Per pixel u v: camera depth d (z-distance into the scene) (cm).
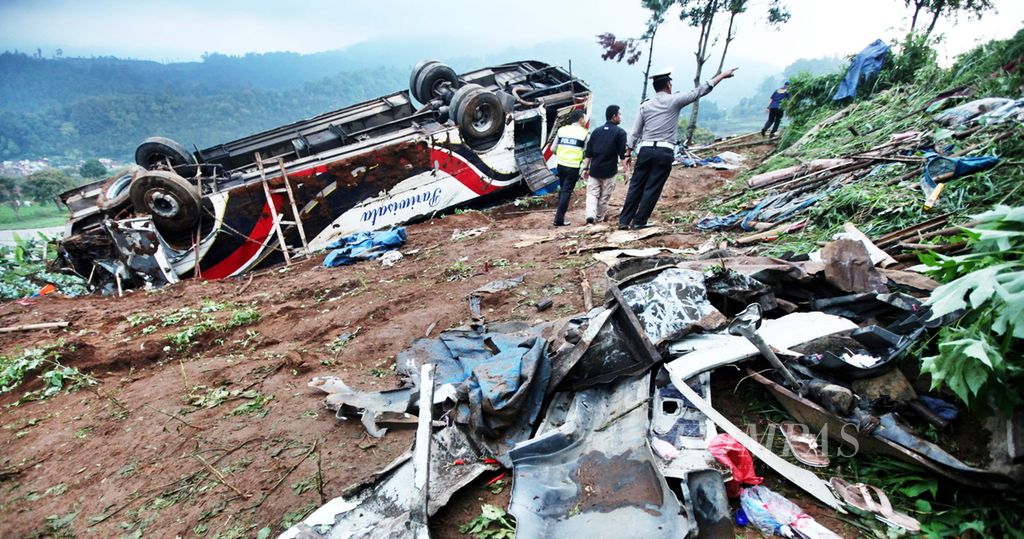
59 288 931
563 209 838
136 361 496
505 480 274
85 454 352
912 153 661
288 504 282
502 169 1137
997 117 636
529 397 300
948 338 250
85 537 281
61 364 487
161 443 352
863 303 331
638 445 258
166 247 868
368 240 852
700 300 333
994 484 221
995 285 210
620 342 315
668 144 649
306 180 939
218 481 308
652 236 647
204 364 465
